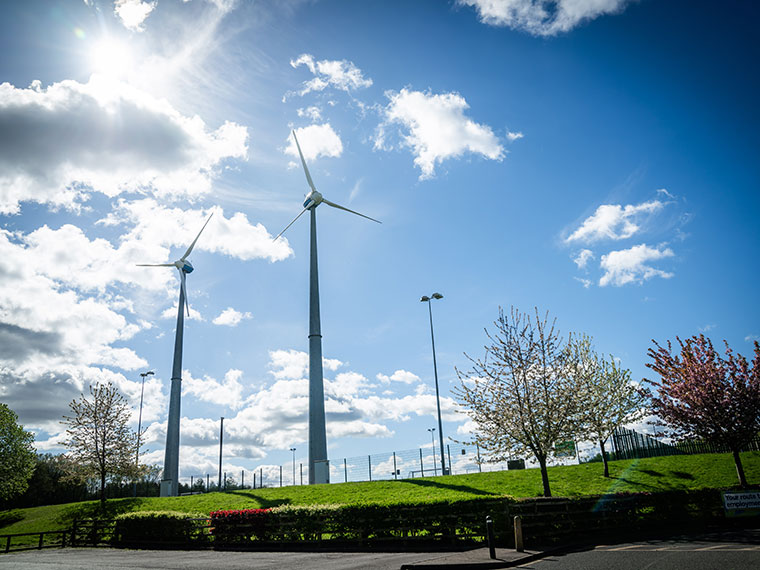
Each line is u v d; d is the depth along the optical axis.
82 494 80.19
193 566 17.83
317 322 46.31
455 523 19.16
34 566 19.45
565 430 26.55
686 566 11.98
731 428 27.05
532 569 13.48
